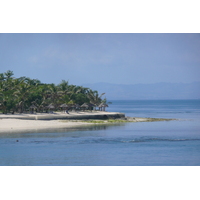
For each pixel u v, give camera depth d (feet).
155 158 306.35
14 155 314.35
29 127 533.14
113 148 352.69
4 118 620.08
